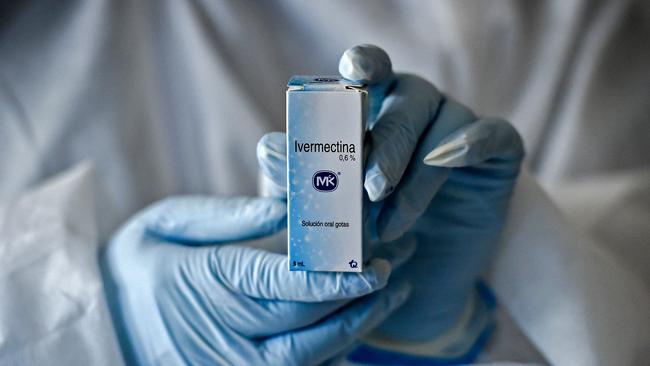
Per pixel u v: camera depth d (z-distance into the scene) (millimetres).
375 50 473
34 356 509
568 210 681
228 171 719
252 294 511
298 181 444
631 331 536
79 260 558
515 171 533
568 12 699
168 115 710
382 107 514
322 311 505
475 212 539
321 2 681
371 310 512
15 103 671
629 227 656
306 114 436
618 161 768
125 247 567
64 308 529
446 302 564
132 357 538
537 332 550
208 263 527
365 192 462
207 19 680
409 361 563
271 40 701
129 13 671
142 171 717
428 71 699
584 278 549
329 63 712
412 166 499
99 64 669
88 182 634
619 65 732
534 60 722
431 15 682
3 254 556
